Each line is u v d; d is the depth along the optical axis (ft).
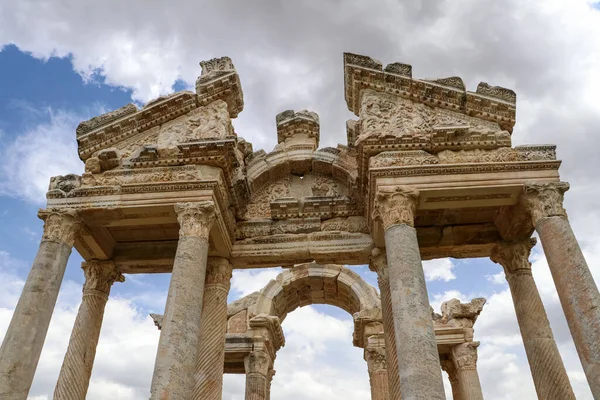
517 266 54.34
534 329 49.90
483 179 46.50
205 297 54.13
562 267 40.86
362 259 56.49
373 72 53.98
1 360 39.91
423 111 52.60
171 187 49.14
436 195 46.96
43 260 45.73
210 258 56.29
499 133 49.03
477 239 56.90
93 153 54.08
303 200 57.82
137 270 60.29
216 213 49.08
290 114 65.05
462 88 52.11
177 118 56.08
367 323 77.10
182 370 39.06
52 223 47.98
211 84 56.13
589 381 36.11
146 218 50.78
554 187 45.34
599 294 38.65
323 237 56.59
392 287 41.73
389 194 45.98
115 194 49.49
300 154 61.41
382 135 49.32
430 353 37.47
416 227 58.03
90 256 57.98
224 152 50.72
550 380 46.47
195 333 41.75
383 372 73.61
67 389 49.29
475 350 82.12
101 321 56.39
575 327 38.29
